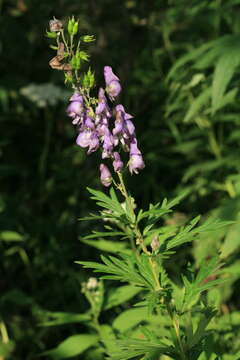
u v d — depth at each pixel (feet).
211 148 5.77
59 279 6.49
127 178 6.95
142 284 2.87
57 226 7.07
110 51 7.72
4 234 5.72
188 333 3.05
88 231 6.95
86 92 2.97
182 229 2.91
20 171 7.75
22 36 8.70
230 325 3.91
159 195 6.73
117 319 3.83
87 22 7.72
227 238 3.76
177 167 7.00
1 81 8.12
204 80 4.70
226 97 4.29
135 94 7.52
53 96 7.54
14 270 6.77
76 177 7.50
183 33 6.53
